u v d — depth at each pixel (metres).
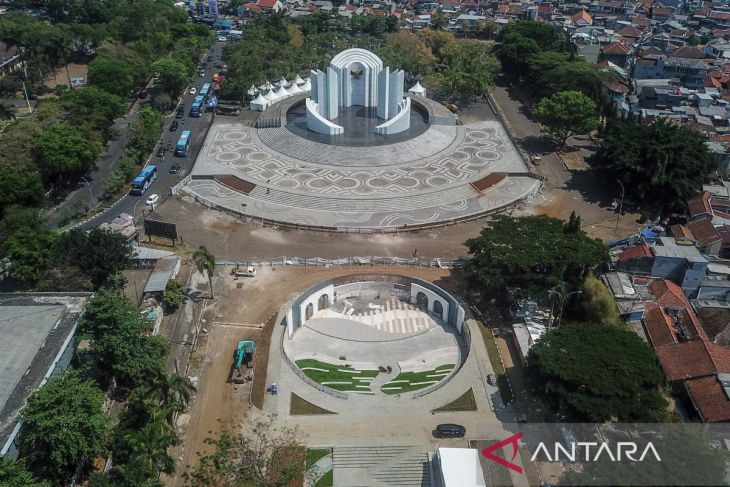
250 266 125.19
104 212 146.50
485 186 160.88
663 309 111.25
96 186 159.62
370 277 119.06
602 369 82.81
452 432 84.44
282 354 100.19
